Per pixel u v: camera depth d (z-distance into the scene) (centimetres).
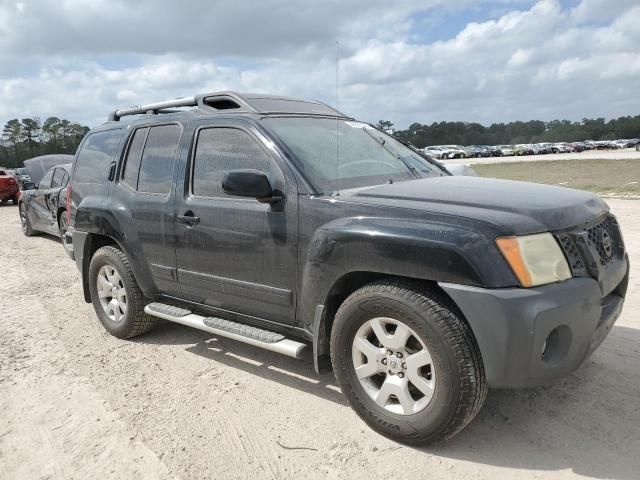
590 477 268
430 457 289
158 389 384
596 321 283
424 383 288
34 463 301
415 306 280
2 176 1897
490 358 266
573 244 287
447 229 276
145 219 435
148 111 492
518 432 309
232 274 378
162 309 438
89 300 530
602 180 1912
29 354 458
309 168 350
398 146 455
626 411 325
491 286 262
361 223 304
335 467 285
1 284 723
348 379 318
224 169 386
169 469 289
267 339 357
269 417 339
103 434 326
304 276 333
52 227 1048
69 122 10456
